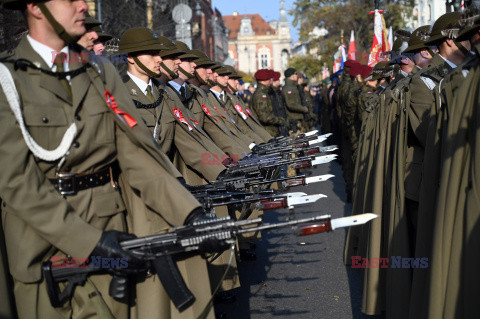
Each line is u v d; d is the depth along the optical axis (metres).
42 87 2.26
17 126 2.18
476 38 2.75
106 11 12.29
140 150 2.49
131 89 3.44
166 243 2.31
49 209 2.21
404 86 3.88
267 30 112.44
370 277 3.91
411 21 32.44
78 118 2.32
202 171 3.75
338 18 34.38
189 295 2.34
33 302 2.30
